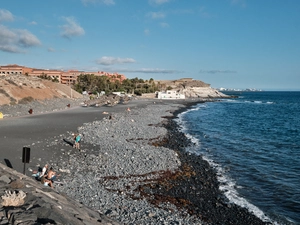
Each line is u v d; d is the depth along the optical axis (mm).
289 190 18266
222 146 32562
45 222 6219
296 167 24016
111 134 33250
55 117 46844
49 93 82375
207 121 58906
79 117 47969
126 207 13562
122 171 19188
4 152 21828
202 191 17531
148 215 12781
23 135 29266
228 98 196000
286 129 49875
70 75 176750
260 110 95250
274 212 15023
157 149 27234
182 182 18781
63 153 22766
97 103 80312
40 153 22234
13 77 74250
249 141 36625
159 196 15773
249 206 15680
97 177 17766
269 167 23906
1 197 7176
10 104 57719
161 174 19562
